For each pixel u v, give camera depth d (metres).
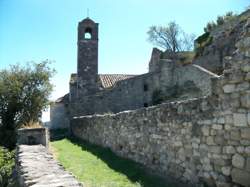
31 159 8.23
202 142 8.17
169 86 31.83
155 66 40.28
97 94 33.72
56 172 6.31
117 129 14.71
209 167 7.86
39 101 25.80
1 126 24.22
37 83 26.02
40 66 26.27
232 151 7.09
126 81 33.28
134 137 12.70
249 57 6.72
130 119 13.16
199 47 36.41
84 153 15.21
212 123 7.77
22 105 25.22
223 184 7.35
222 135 7.41
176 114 9.51
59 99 38.12
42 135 13.16
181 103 9.23
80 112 32.94
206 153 7.99
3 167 12.16
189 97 27.50
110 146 15.68
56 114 36.47
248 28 6.80
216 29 34.88
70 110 32.91
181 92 29.92
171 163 9.77
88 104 33.09
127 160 12.78
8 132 23.16
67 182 5.38
